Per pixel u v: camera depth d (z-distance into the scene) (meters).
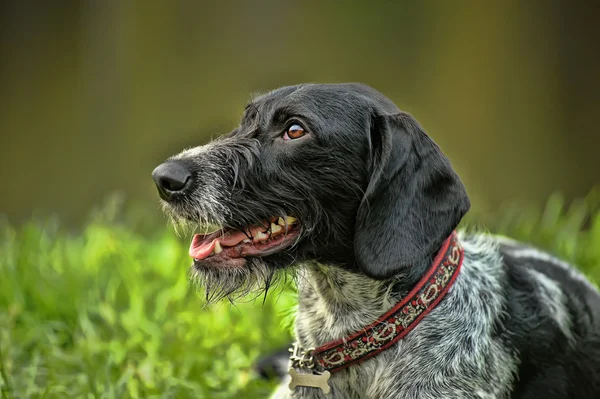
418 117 20.52
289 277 6.18
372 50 20.42
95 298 8.95
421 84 20.53
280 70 20.05
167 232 11.39
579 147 19.98
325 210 5.75
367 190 5.54
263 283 5.88
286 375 6.96
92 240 11.06
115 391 6.82
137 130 19.91
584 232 11.89
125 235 11.47
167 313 8.71
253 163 5.77
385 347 5.58
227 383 7.43
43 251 10.41
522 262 6.73
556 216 11.52
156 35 20.02
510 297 6.09
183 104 19.91
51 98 20.38
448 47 20.56
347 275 5.79
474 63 20.41
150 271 9.95
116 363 7.42
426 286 5.60
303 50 20.19
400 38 20.50
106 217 12.61
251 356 7.94
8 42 20.30
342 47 20.33
